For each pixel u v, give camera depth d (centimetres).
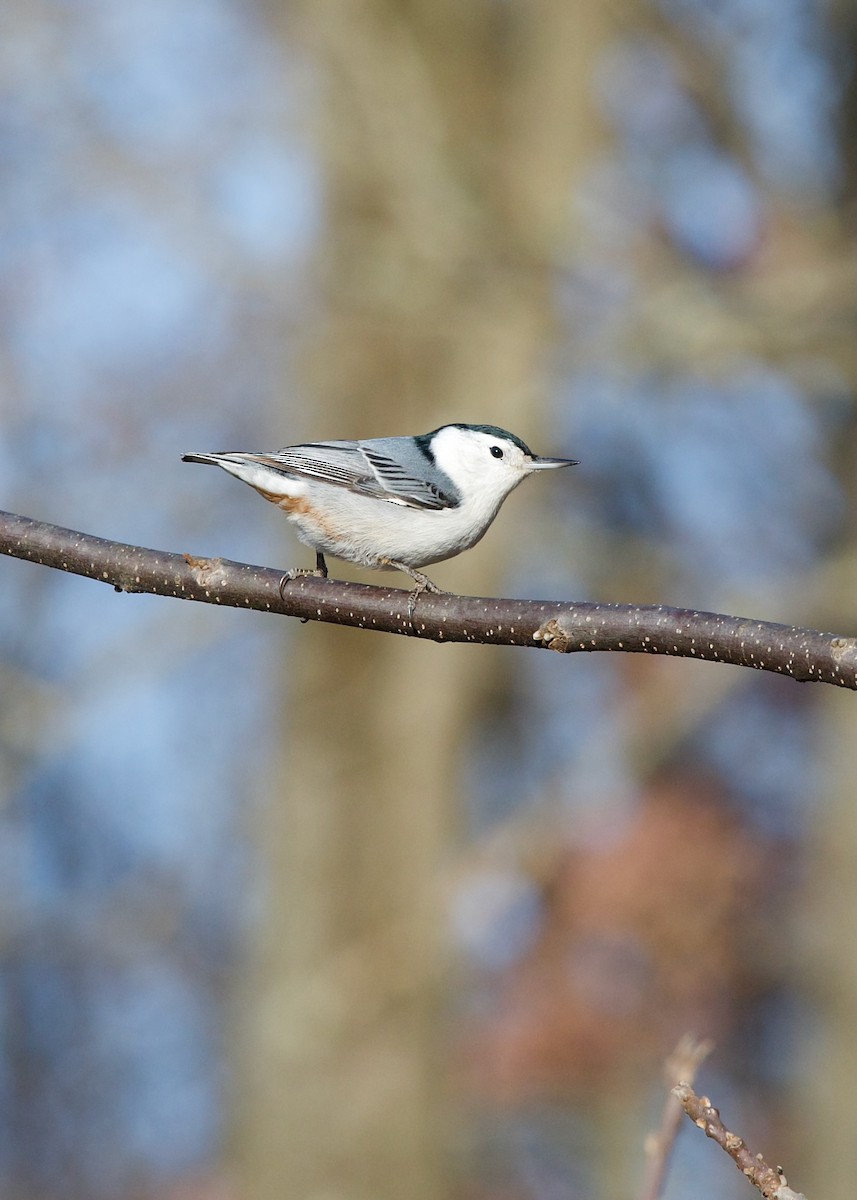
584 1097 1428
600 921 1436
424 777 1396
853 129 1459
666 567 1464
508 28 1439
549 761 1761
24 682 1232
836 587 1296
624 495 1808
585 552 1431
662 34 1441
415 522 674
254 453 676
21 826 1697
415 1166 1346
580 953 1443
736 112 1448
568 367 1318
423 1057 1366
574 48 1410
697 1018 1443
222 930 1753
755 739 1650
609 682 1672
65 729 1213
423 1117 1356
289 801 1410
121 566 553
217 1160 1592
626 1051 1420
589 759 1427
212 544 1528
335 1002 1356
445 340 1356
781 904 1498
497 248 1313
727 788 1576
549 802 1419
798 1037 1498
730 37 1470
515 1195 1436
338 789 1395
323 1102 1343
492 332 1332
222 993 1716
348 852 1388
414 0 1384
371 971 1364
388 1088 1345
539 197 1364
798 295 1294
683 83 1484
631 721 1503
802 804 1587
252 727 1812
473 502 690
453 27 1394
